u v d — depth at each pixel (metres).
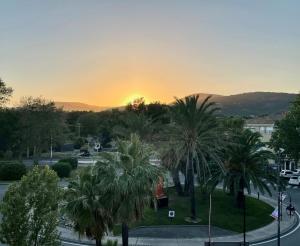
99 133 134.00
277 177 41.31
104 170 24.67
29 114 82.00
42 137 82.44
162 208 41.28
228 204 44.41
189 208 41.91
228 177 40.50
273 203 49.28
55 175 19.14
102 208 24.09
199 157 40.19
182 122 38.06
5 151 91.44
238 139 41.19
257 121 92.69
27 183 18.38
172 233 35.34
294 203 50.06
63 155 106.25
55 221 18.62
